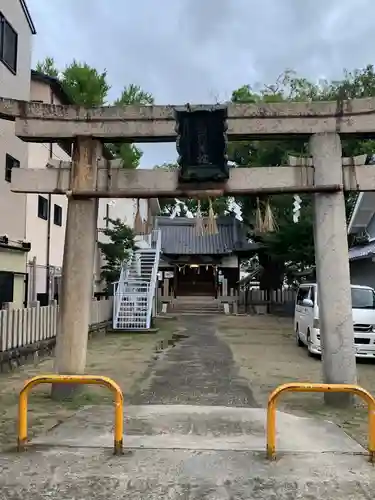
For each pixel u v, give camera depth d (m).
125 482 4.48
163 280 36.84
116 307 20.62
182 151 7.62
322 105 7.75
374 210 18.45
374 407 5.12
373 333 12.44
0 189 14.78
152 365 11.98
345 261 7.68
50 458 5.08
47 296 19.16
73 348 8.05
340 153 7.79
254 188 7.79
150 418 6.71
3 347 10.47
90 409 7.23
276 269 32.94
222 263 35.88
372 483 4.50
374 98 7.69
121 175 7.99
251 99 25.08
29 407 7.51
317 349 12.92
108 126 8.00
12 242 15.17
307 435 5.99
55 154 19.86
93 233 8.27
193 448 5.41
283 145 23.47
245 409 7.29
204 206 27.98
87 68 24.02
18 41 15.59
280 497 4.21
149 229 30.86
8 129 15.19
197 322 25.41
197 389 9.20
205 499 4.17
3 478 4.58
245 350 14.80
